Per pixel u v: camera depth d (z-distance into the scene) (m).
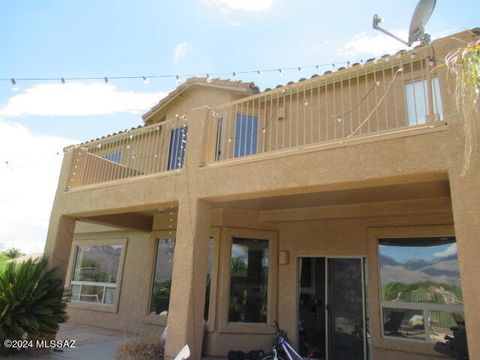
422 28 6.57
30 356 7.91
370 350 7.62
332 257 8.57
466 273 4.30
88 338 10.12
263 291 9.25
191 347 6.53
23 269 8.34
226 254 9.19
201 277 6.93
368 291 7.82
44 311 8.09
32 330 7.96
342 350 8.09
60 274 9.35
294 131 9.59
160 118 13.38
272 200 8.04
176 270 6.94
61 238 9.52
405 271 7.62
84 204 9.12
